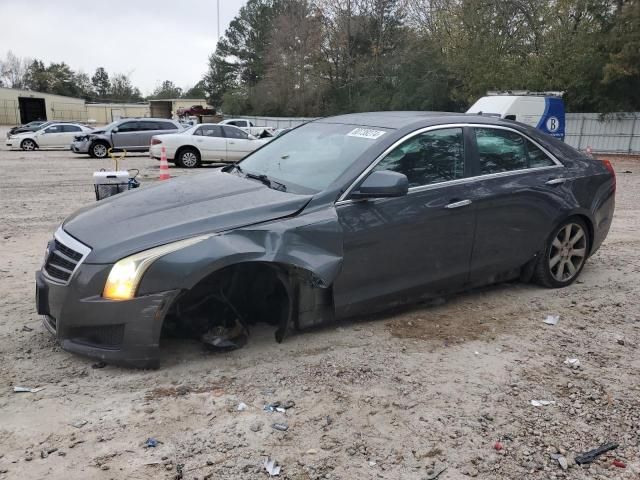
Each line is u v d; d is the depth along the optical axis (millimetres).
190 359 3871
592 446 3084
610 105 29812
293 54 55219
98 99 114500
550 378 3801
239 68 76188
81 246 3652
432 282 4609
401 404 3412
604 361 4074
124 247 3547
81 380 3570
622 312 5008
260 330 4348
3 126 66938
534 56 32094
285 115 57188
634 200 12094
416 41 42219
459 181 4672
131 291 3459
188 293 3883
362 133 4605
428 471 2832
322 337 4273
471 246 4742
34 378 3584
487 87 32719
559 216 5258
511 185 4926
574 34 31172
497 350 4184
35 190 12633
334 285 4094
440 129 4668
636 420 3336
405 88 41812
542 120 19625
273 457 2896
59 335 3670
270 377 3668
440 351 4125
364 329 4449
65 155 24812
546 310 4996
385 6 49031
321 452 2949
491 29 33750
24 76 110562
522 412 3383
